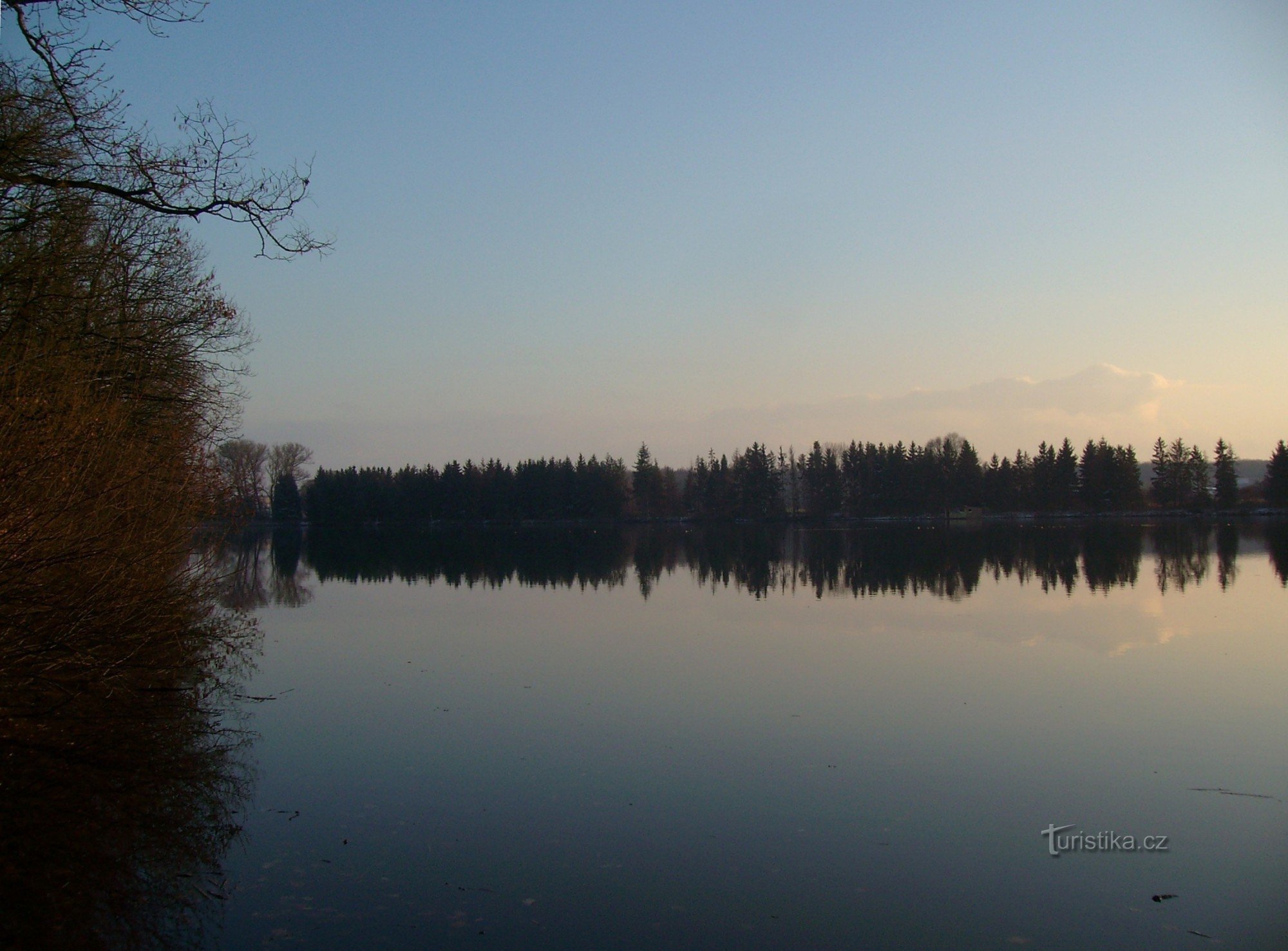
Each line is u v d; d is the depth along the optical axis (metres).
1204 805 9.16
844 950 6.36
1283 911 6.96
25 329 10.25
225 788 9.52
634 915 6.82
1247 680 14.73
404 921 6.68
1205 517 90.94
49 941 6.29
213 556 15.11
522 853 7.93
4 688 8.62
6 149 8.85
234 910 6.83
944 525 85.56
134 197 9.18
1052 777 10.02
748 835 8.38
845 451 110.44
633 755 10.80
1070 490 96.50
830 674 15.39
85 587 9.55
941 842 8.25
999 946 6.43
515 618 23.03
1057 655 17.00
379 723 12.23
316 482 103.25
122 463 10.98
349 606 25.89
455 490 105.44
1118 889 7.32
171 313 15.30
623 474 107.81
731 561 42.75
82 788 9.03
